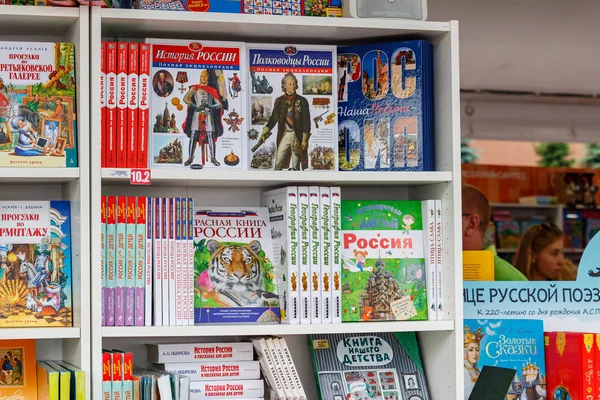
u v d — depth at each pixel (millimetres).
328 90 2520
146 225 2318
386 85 2545
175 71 2410
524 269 6590
